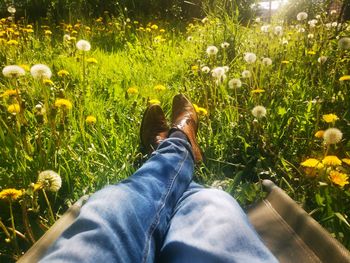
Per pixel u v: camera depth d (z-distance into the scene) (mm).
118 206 974
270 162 1847
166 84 2959
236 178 1640
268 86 2352
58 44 4340
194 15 8320
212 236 964
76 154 1832
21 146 1754
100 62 3758
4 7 8328
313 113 2090
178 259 939
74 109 2219
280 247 1119
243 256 916
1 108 1877
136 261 901
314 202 1521
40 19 7391
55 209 1606
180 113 1969
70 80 2646
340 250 1000
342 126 1887
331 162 1361
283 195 1319
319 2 5309
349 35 3312
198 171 1818
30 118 2045
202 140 2025
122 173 1770
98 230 874
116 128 2211
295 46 3113
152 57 3973
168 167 1278
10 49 3314
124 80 3012
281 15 4555
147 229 1000
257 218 1284
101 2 8031
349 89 2254
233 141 2008
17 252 1265
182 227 1042
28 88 2436
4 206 1515
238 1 7500
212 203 1097
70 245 823
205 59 3279
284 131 1965
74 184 1706
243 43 3516
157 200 1111
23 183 1610
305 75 2697
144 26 6559
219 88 2484
